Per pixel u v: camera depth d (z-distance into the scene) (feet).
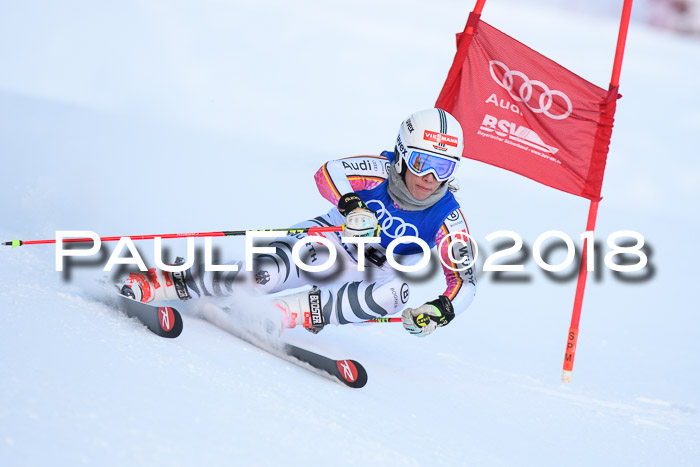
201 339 33.88
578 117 52.95
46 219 57.88
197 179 96.63
